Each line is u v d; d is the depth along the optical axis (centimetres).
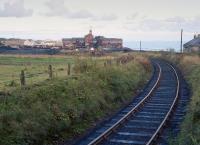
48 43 13425
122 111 2306
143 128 1836
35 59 7350
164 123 1886
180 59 6725
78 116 1939
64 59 7319
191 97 2644
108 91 2612
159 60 8756
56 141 1617
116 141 1600
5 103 1645
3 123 1484
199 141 1439
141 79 3950
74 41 13025
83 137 1688
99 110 2227
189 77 4019
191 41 11100
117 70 3428
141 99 2772
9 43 13575
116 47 13738
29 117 1616
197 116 1769
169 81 3912
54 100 1919
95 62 3194
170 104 2511
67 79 2434
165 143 1577
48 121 1686
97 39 13225
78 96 2166
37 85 2098
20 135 1470
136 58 5662
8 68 4766
